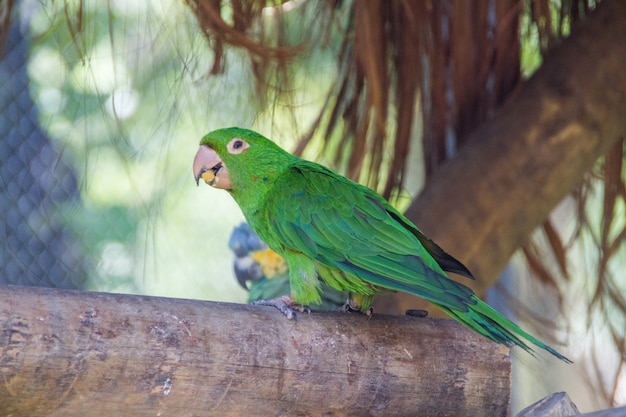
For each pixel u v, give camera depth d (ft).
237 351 12.98
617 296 25.25
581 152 22.50
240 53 22.22
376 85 21.67
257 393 13.17
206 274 35.27
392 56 23.44
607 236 24.58
